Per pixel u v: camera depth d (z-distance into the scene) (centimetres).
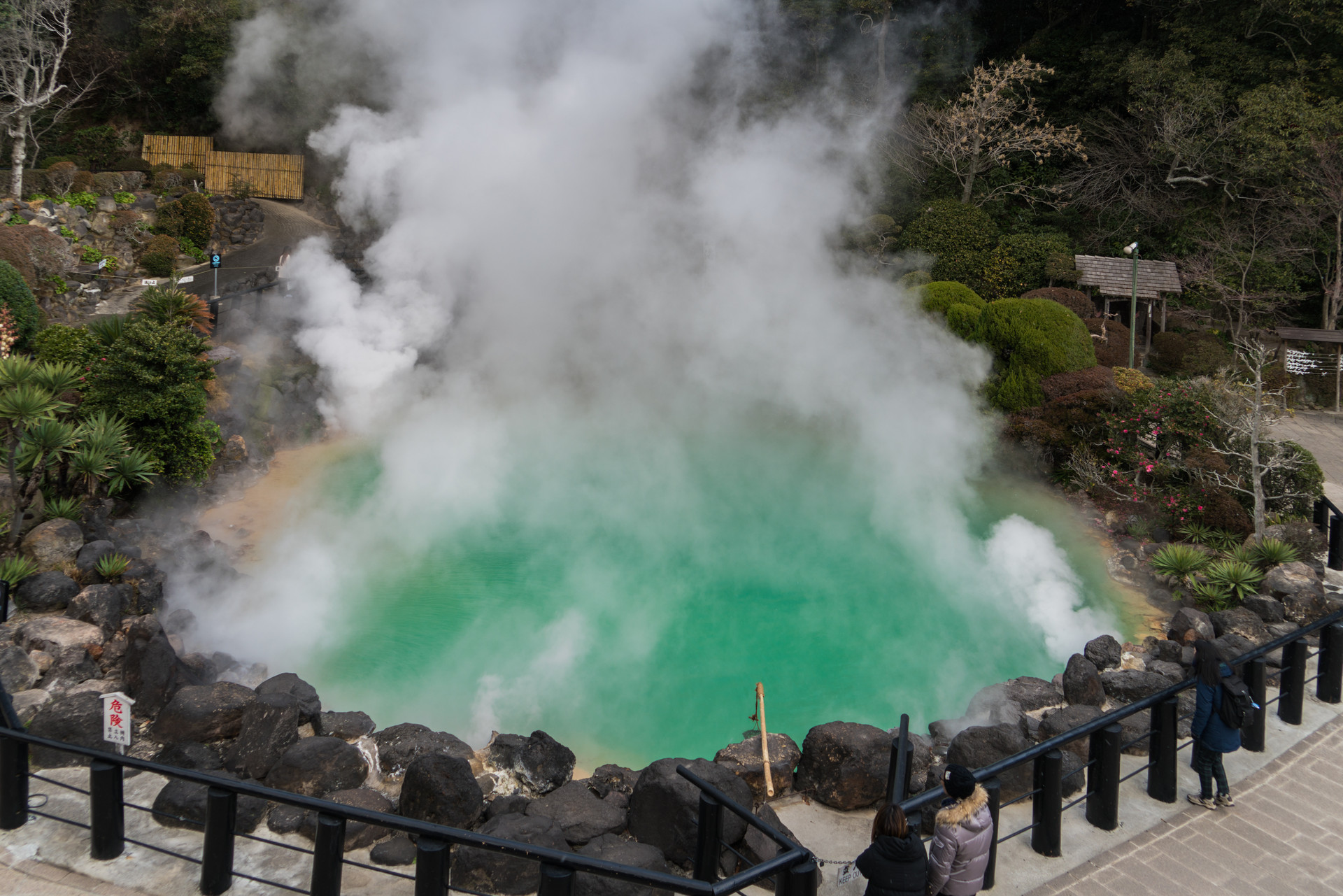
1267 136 2397
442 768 627
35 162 2642
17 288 1530
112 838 581
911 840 474
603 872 474
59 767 694
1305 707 848
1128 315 2481
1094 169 2852
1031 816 678
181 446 1288
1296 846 644
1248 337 2244
